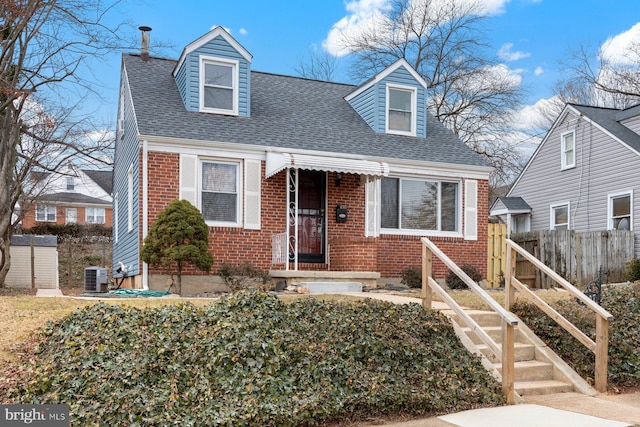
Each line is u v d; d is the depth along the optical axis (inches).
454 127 1381.6
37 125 804.6
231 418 232.7
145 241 531.8
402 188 669.9
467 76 1347.2
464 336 335.6
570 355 350.6
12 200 777.6
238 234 584.7
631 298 442.9
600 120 927.0
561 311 398.0
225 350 272.1
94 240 1341.0
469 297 467.2
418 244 667.4
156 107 601.9
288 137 624.1
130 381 249.4
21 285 859.4
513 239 827.4
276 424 237.8
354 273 584.4
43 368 258.5
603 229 896.3
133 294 499.2
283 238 589.3
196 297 473.4
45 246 878.4
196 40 618.5
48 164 917.8
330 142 641.0
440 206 685.3
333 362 279.1
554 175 1011.9
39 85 656.4
